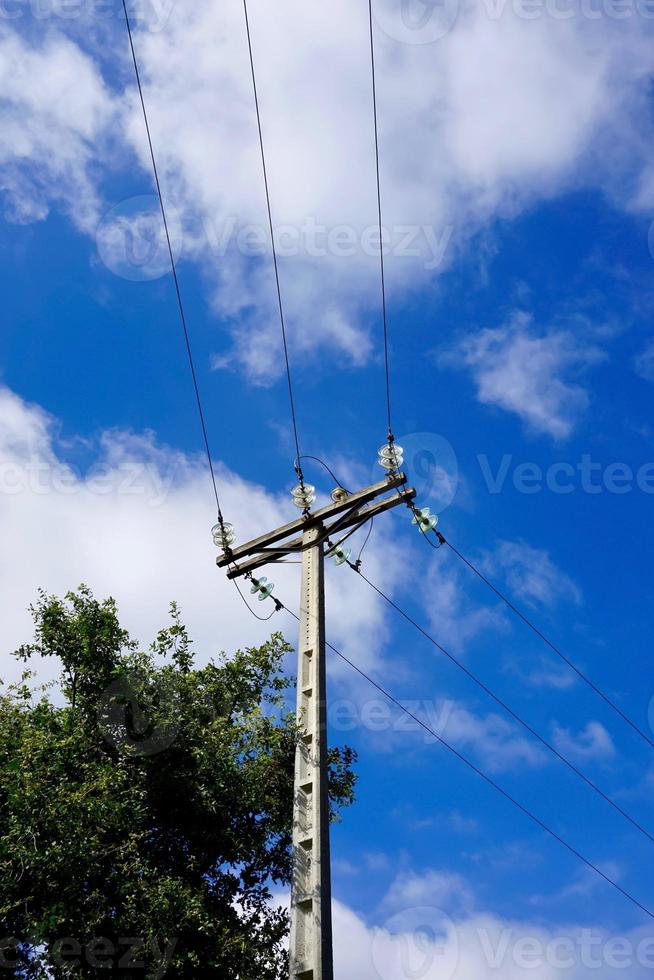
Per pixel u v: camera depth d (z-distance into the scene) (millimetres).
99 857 12891
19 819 12305
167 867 14305
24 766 12922
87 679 15469
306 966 9492
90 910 12453
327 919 9852
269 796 15172
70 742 13672
